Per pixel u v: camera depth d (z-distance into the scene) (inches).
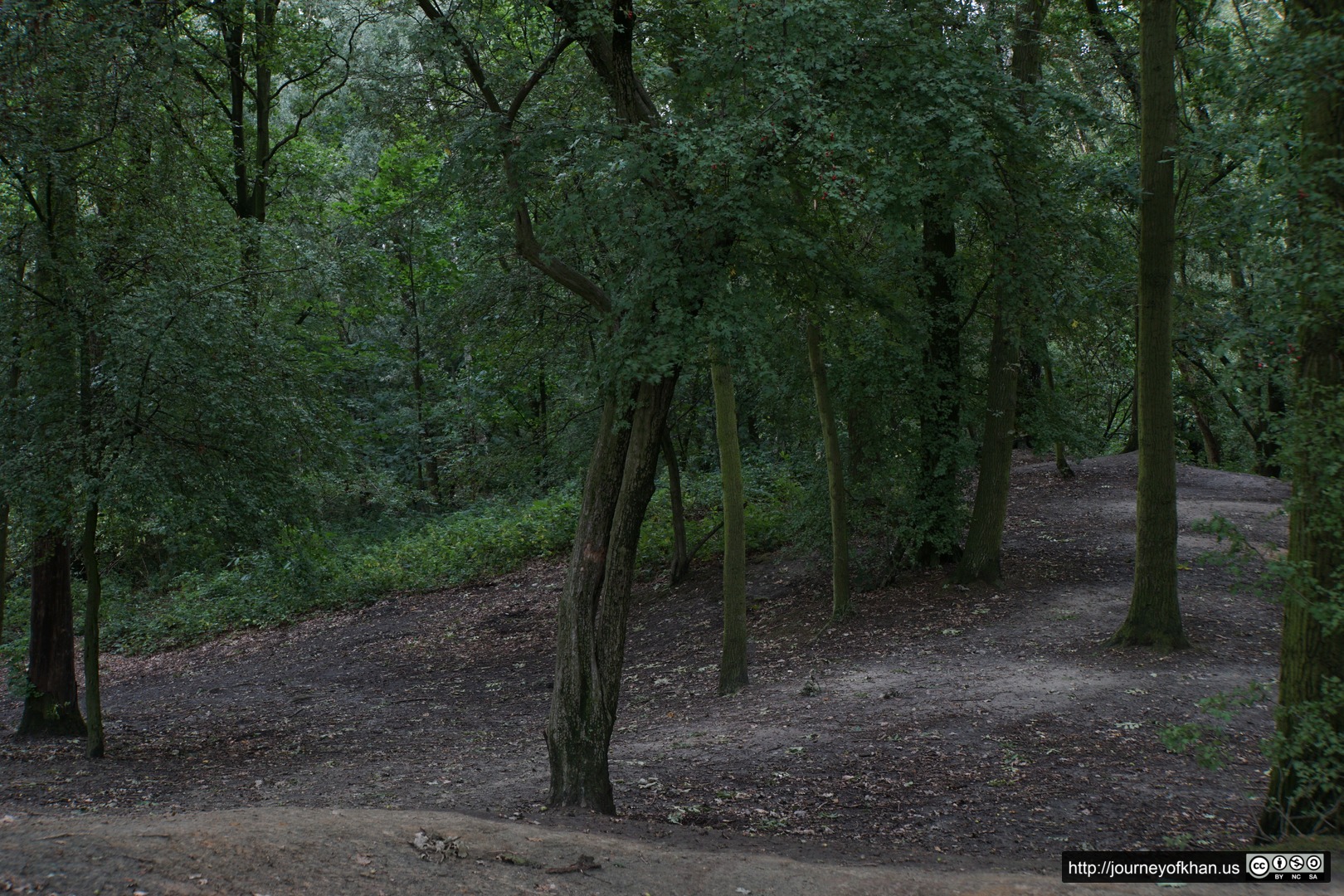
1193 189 509.4
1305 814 221.8
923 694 447.2
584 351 708.0
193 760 450.3
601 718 304.2
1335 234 209.6
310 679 680.4
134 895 173.5
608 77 320.8
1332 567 220.5
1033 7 556.4
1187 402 996.6
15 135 388.8
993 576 619.8
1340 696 214.5
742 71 296.4
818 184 286.5
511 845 236.4
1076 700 414.0
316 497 480.1
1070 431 643.5
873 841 281.3
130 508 394.9
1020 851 266.7
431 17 337.7
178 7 452.8
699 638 649.6
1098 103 568.1
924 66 317.1
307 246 550.9
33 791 364.8
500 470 834.8
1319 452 212.4
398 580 922.7
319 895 186.4
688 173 280.1
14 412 401.4
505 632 745.6
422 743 482.9
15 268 410.9
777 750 387.9
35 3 381.4
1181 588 571.8
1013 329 550.0
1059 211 469.4
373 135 453.4
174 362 392.2
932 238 624.4
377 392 1268.5
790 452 810.2
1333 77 225.1
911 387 613.6
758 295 295.9
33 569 504.1
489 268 675.4
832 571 692.1
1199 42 460.8
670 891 213.3
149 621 879.7
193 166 492.4
